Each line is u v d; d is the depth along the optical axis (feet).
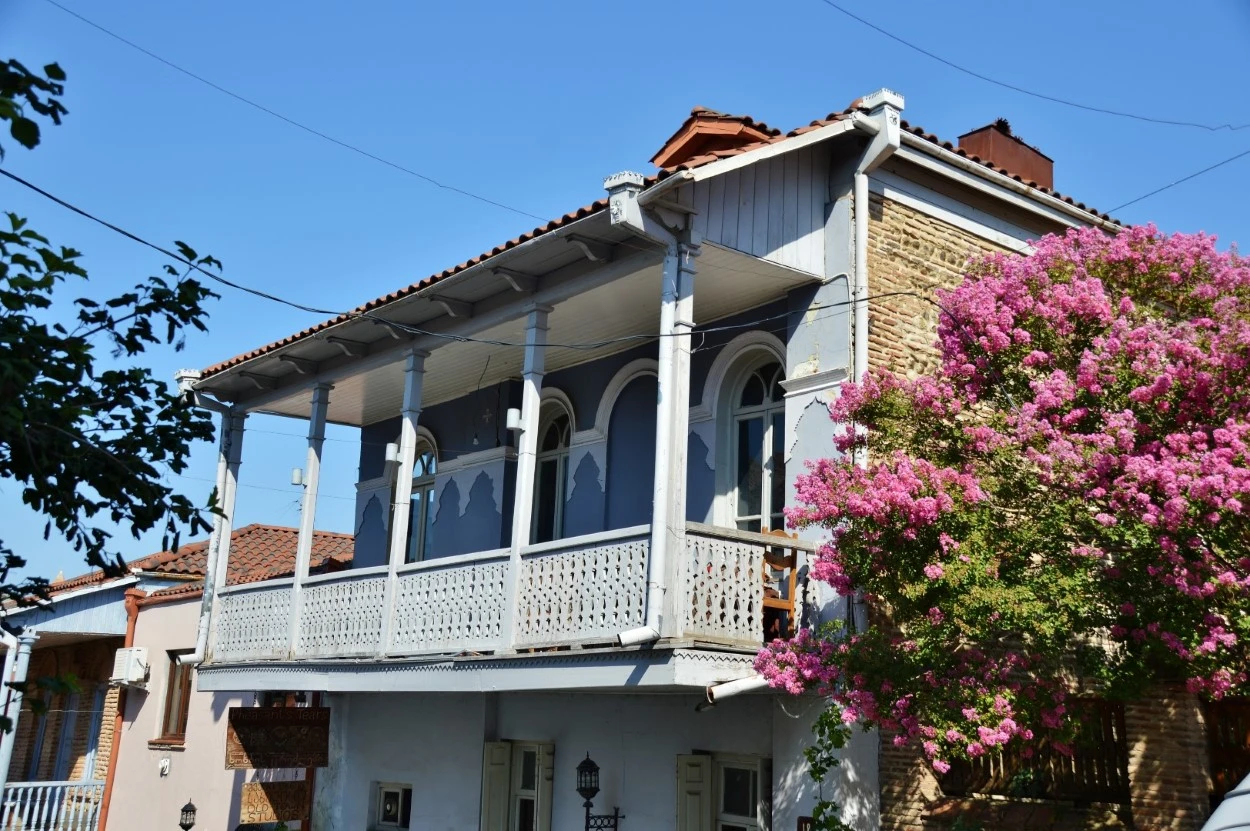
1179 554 23.08
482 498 49.42
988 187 38.14
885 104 34.73
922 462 26.43
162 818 57.11
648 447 42.68
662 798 35.96
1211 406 24.68
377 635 39.70
